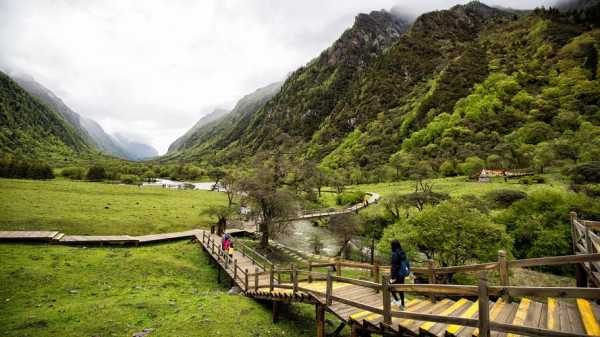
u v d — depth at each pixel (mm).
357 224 35625
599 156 61219
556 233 28234
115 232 33156
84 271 19375
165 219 41656
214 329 11547
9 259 19812
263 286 15625
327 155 182875
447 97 160500
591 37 146750
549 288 4488
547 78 137500
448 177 88062
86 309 13031
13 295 14578
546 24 184750
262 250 32750
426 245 22016
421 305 8406
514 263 7188
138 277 19641
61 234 27438
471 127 121875
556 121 99125
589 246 8281
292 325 13297
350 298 10469
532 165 74250
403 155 122375
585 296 4129
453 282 20578
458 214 21547
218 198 72875
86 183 83438
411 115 168375
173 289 17797
